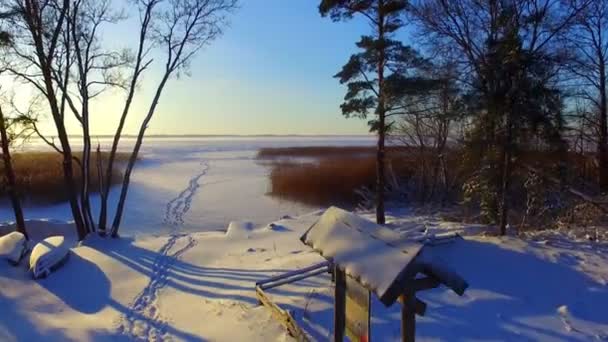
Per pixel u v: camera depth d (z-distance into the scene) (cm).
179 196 3006
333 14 1528
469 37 1367
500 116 1197
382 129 1569
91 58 1562
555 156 1346
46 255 1116
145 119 1638
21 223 1568
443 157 2467
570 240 1118
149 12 1567
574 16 1224
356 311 499
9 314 826
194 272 1150
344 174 3703
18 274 1084
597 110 2083
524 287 871
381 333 714
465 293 845
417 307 428
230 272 1119
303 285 912
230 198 2959
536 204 1485
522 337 701
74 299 980
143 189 3244
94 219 2277
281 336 725
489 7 1291
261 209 2620
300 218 1844
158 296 991
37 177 3073
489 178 1381
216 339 748
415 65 1483
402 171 3170
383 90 1460
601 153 1955
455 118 1711
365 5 1455
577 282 882
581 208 1431
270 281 907
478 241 1103
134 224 2208
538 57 1155
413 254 395
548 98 1173
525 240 1117
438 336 706
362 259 443
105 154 5519
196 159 5784
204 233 1639
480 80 1305
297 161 5144
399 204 2630
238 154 6712
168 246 1418
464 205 1903
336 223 535
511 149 1209
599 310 784
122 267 1192
